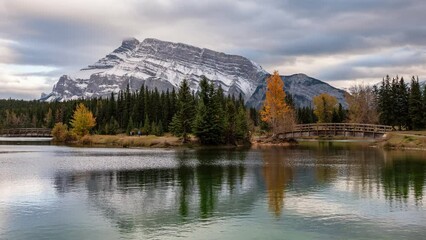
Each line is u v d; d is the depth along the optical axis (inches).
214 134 3671.3
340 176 1577.3
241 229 866.8
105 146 3767.2
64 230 864.3
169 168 1872.5
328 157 2416.3
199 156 2564.0
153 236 823.7
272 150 3144.7
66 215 982.4
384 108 4259.4
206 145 3718.0
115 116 6018.7
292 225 893.2
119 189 1312.7
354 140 5093.5
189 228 876.0
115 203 1109.1
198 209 1041.5
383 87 4347.9
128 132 4899.1
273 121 4028.1
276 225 893.8
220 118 3713.1
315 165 1973.4
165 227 884.6
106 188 1330.0
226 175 1630.2
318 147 3508.9
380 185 1363.2
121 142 3828.7
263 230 858.1
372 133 3727.9
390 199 1143.6
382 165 1927.9
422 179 1483.8
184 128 3782.0
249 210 1029.2
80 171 1749.5
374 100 4810.5
